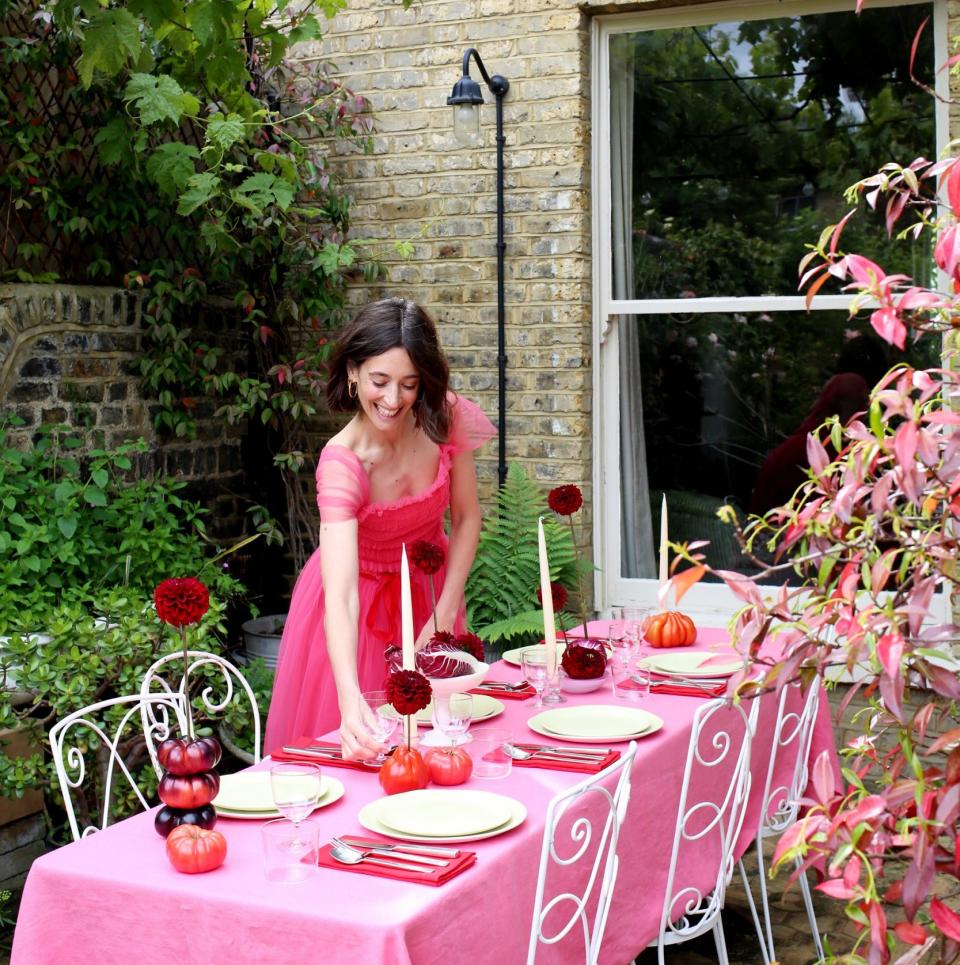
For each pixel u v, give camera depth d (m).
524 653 3.19
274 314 5.65
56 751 2.76
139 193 5.30
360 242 5.48
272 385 5.73
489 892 2.09
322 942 1.89
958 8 4.61
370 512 3.16
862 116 4.86
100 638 3.80
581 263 5.16
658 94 5.15
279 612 5.87
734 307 5.09
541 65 5.16
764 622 1.74
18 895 3.86
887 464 2.02
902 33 4.77
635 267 5.24
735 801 2.94
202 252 5.44
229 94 5.15
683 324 5.18
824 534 1.73
